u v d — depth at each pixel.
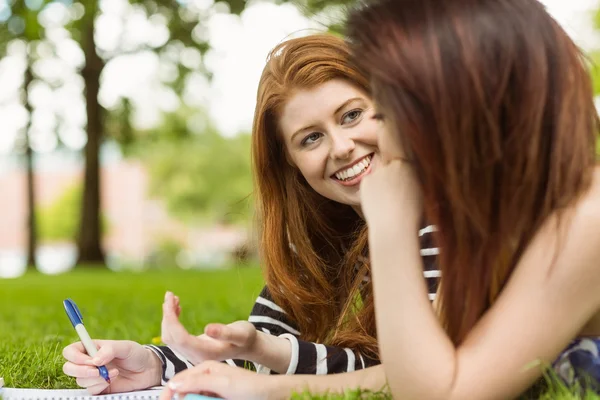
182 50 14.70
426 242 2.10
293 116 2.32
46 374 2.56
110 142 18.69
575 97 1.50
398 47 1.51
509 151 1.48
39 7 13.81
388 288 1.52
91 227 17.05
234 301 6.13
